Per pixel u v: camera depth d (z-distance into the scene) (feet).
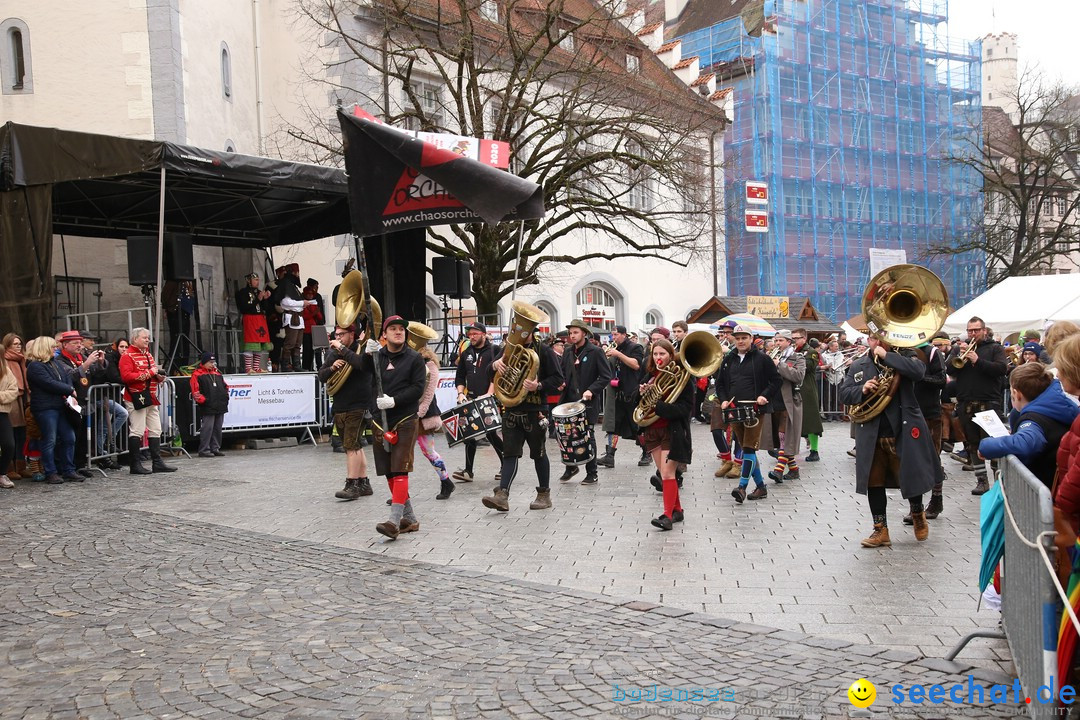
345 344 31.60
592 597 20.24
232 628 18.42
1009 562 14.58
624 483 37.32
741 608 19.43
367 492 33.91
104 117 66.90
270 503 32.71
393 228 25.40
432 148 24.34
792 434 38.11
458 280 61.00
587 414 37.63
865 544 25.11
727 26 137.59
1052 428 15.93
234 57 79.25
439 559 24.07
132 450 40.68
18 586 21.74
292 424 54.24
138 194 56.13
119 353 41.57
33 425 39.75
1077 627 11.28
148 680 15.60
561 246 99.66
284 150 83.97
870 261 138.82
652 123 75.97
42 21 67.05
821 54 138.51
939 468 25.75
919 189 148.87
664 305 112.98
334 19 73.56
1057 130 138.62
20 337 44.14
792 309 105.09
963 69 155.22
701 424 71.56
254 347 61.00
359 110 25.09
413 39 80.74
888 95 145.89
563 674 15.53
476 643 17.26
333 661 16.38
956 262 153.07
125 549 25.44
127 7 66.64
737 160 123.95
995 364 36.96
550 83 95.71
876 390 24.48
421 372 26.89
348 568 23.15
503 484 30.25
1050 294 60.49
